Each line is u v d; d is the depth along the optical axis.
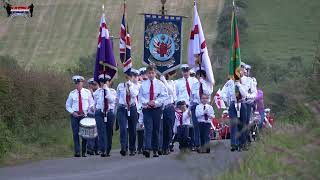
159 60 47.41
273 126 31.62
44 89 55.59
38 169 35.16
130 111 42.75
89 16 138.50
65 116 60.66
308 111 21.69
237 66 43.12
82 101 45.31
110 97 43.84
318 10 142.88
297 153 19.88
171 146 45.25
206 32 131.25
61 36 134.12
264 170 23.53
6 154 42.06
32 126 52.59
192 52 46.47
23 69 57.91
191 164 27.98
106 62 46.84
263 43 133.50
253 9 142.50
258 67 98.12
